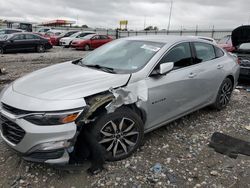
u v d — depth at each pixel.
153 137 4.16
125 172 3.23
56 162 2.91
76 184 3.01
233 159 3.62
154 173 3.23
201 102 4.74
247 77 7.50
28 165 3.30
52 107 2.84
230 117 5.16
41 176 3.12
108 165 3.34
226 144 4.00
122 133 3.39
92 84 3.23
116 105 3.21
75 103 2.92
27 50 18.55
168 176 3.18
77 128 2.95
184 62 4.29
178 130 4.46
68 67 4.04
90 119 3.15
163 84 3.78
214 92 5.04
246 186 3.07
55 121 2.82
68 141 2.89
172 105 4.04
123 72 3.66
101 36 23.77
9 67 10.61
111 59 4.12
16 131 2.96
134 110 3.59
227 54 5.59
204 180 3.15
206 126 4.69
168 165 3.42
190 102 4.43
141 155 3.61
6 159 3.42
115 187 2.98
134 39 4.53
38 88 3.16
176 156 3.64
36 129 2.80
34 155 2.91
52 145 2.85
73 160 3.18
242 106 5.91
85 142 3.15
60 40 25.36
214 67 4.89
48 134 2.81
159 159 3.54
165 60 3.92
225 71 5.18
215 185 3.06
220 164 3.49
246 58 7.48
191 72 4.31
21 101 2.97
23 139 2.87
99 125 3.15
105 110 3.23
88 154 3.19
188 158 3.61
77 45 22.33
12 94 3.15
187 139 4.16
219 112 5.41
